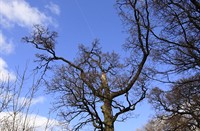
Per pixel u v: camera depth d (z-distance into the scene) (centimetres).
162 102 2156
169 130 2239
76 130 1875
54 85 1967
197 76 1392
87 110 1858
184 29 1191
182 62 1306
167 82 1416
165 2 1222
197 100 1630
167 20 1236
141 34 1750
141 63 1998
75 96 1866
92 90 1905
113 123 1964
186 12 1168
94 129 1917
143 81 1920
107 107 2002
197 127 2014
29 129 536
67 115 1866
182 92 1583
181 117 2119
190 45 1198
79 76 1966
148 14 1575
